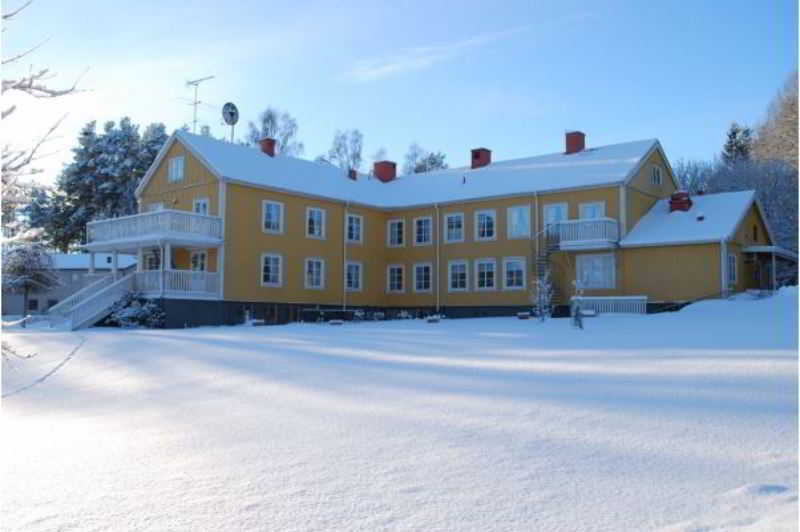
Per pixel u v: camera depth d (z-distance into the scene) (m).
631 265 30.53
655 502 4.28
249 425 7.31
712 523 3.88
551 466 5.17
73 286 51.62
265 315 31.95
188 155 32.75
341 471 5.21
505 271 34.03
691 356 11.71
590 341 16.00
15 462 5.82
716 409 6.97
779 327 17.84
